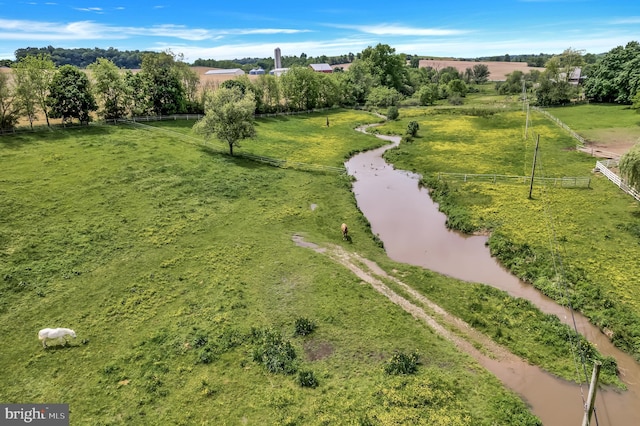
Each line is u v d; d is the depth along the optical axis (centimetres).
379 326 2338
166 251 3169
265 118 8800
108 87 6500
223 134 5344
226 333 2253
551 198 4141
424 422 1672
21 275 2705
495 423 1692
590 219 3597
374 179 5319
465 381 1933
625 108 9006
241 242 3366
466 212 3991
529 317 2412
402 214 4194
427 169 5544
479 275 3017
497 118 9012
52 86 5828
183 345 2166
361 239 3538
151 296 2614
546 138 6794
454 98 12681
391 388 1861
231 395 1848
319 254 3209
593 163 5244
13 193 3706
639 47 9481
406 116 9981
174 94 7525
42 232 3209
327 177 5122
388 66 14312
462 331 2328
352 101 11988
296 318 2406
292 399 1816
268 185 4662
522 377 1998
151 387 1884
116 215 3609
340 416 1719
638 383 1964
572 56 10556
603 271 2795
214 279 2809
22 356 2081
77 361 2053
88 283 2722
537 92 10625
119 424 1700
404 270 2998
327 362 2064
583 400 1858
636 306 2419
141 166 4672
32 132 5497
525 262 3028
